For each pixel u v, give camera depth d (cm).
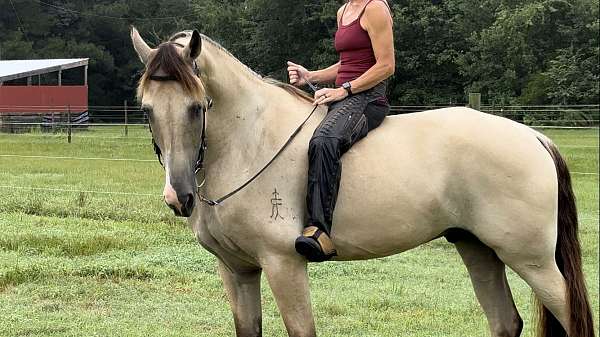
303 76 445
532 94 3145
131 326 529
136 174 1348
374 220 392
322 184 376
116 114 4034
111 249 765
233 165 381
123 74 4981
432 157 397
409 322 550
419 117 415
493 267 436
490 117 414
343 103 399
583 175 1295
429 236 408
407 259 775
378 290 641
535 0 3444
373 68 397
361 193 389
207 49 377
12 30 4997
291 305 380
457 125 404
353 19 409
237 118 385
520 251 397
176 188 334
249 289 412
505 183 392
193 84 337
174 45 351
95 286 625
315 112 408
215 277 672
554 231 400
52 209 971
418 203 393
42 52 4838
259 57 3681
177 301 597
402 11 3516
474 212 400
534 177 393
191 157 342
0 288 611
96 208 974
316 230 374
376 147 397
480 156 394
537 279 401
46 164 1494
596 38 3275
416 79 3659
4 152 1709
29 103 3356
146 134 2445
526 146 399
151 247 784
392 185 390
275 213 377
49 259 706
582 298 402
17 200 1015
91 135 2334
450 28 3556
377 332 529
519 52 3338
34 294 596
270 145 386
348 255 404
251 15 3647
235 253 393
